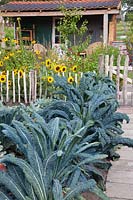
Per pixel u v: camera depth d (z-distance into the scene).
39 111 3.90
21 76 8.27
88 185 2.32
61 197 2.16
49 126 2.78
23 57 8.70
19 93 8.29
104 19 17.09
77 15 11.09
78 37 16.56
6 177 2.25
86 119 3.67
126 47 15.60
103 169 3.72
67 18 11.08
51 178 2.44
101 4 17.28
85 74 5.63
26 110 4.29
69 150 2.74
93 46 14.57
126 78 7.80
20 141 2.59
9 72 8.41
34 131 2.65
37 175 2.30
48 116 3.67
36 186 2.26
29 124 2.67
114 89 5.31
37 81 8.22
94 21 18.12
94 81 4.96
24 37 18.00
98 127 3.65
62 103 3.88
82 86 4.41
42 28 18.56
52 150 2.64
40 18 18.44
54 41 18.50
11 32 19.28
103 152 3.67
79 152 2.78
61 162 2.69
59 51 10.35
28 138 2.64
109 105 4.00
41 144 2.62
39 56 9.16
